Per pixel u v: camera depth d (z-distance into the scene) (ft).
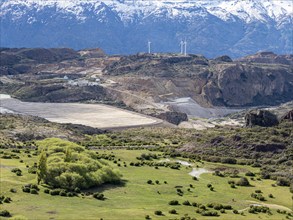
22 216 626.64
